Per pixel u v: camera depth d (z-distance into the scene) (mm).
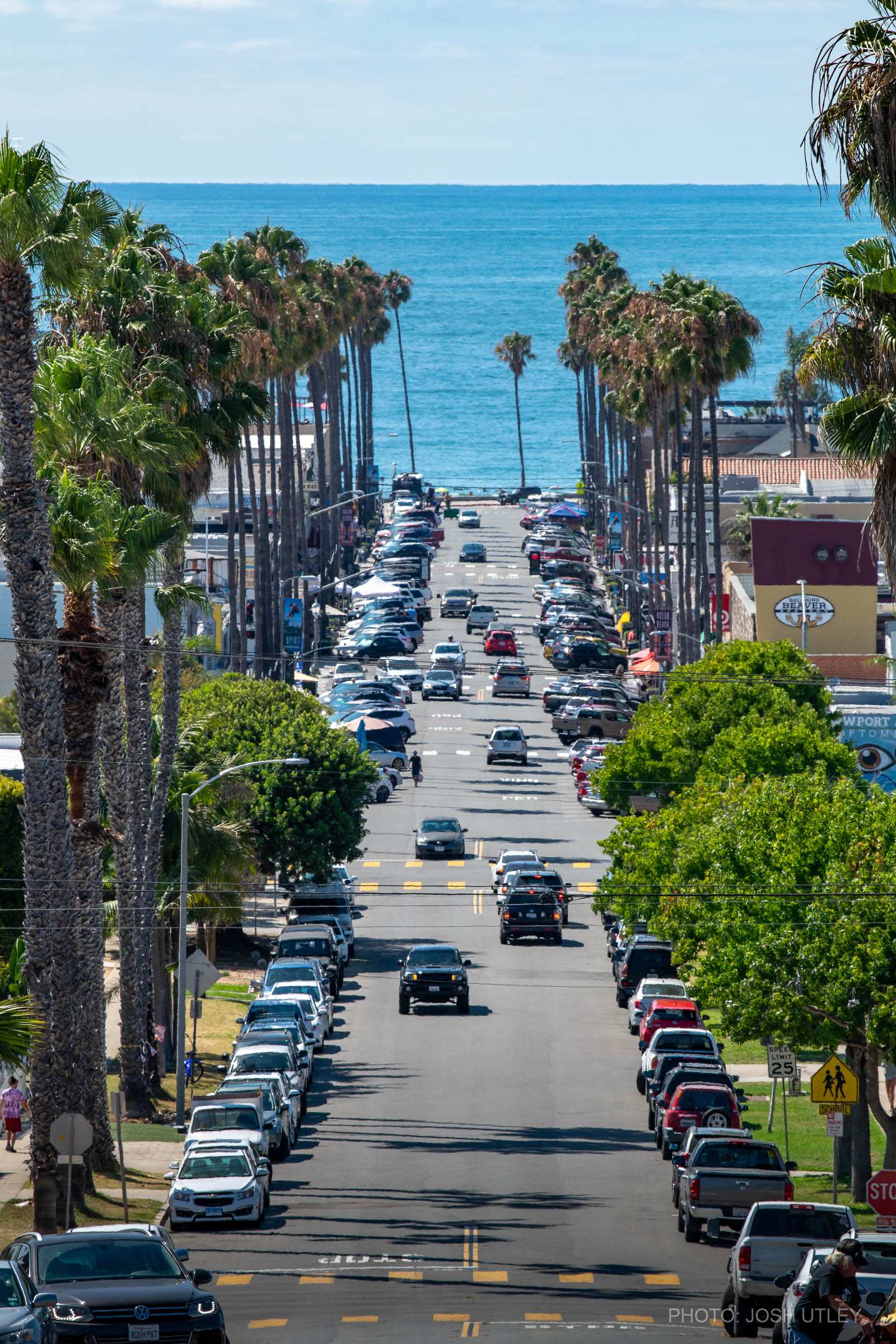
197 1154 130250
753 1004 140125
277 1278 110250
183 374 183000
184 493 180125
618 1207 135500
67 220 124562
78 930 145750
